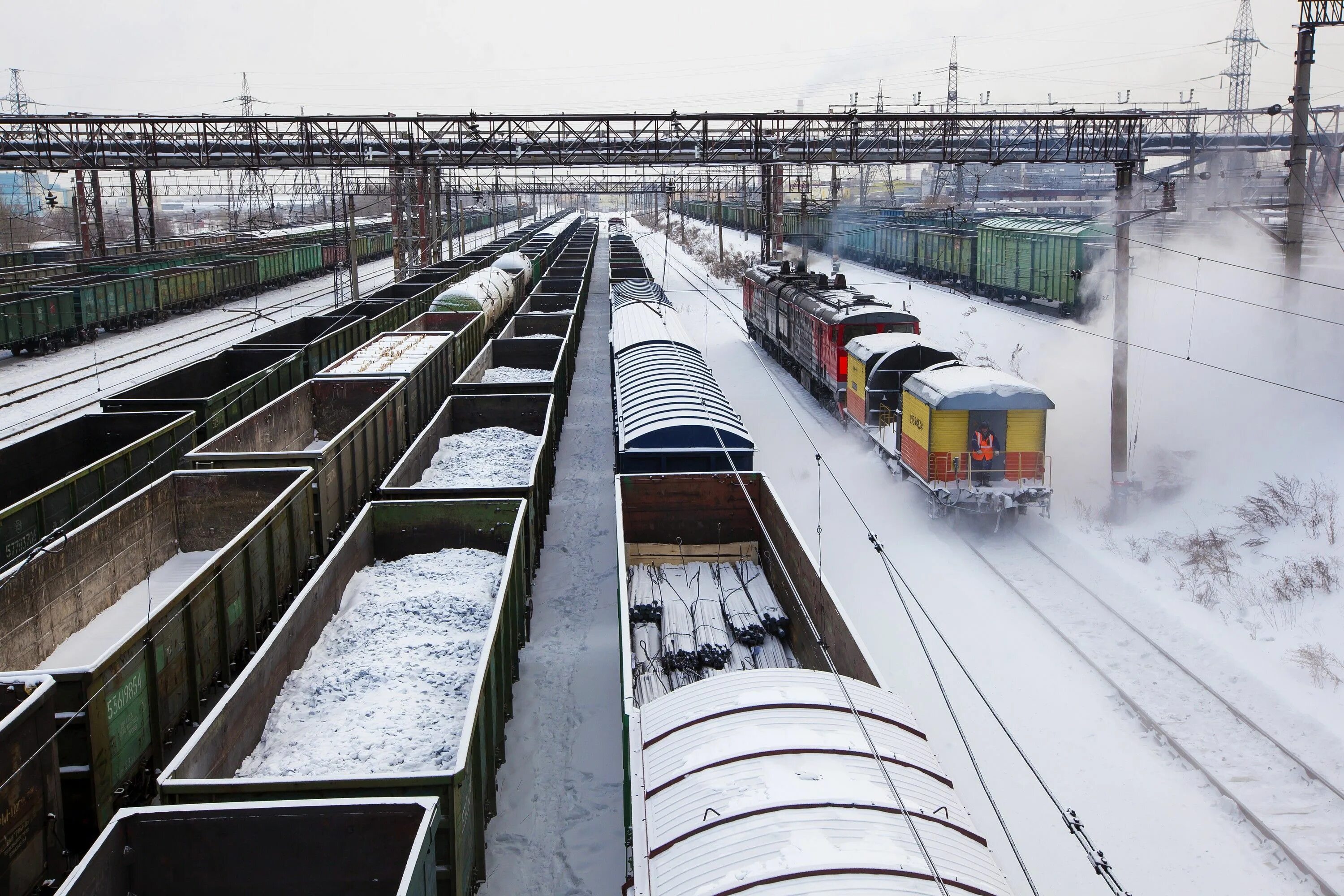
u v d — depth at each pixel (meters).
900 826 6.49
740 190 102.62
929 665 14.02
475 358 28.94
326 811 7.01
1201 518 20.22
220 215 158.00
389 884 7.09
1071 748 11.91
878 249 67.06
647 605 13.77
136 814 6.91
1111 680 13.38
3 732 7.34
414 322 33.25
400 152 35.00
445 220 82.12
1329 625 14.62
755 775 7.03
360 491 18.59
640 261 59.31
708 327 50.38
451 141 34.75
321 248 73.25
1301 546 17.53
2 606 11.27
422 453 19.47
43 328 39.28
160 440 18.34
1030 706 12.88
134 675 9.56
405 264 47.12
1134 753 11.80
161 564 15.44
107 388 33.75
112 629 13.25
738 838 6.40
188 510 15.88
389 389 21.08
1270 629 14.74
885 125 33.59
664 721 8.08
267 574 13.38
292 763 9.80
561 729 12.73
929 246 57.06
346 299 59.09
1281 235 32.09
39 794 7.88
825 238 77.75
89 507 15.17
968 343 39.12
